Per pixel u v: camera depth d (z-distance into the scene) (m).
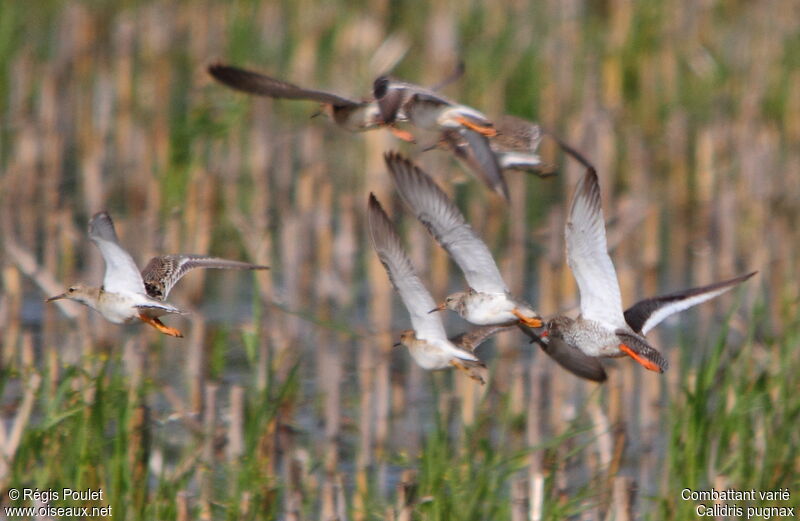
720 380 14.90
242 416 13.43
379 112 12.78
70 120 24.67
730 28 29.95
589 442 12.73
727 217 19.77
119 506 11.41
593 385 15.66
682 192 22.78
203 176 20.64
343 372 15.83
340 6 27.62
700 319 18.86
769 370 14.50
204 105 23.03
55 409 12.27
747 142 23.20
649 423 14.65
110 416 12.81
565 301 18.44
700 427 12.80
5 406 14.32
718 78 26.91
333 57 26.19
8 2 25.33
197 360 15.24
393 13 27.98
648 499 12.47
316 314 18.12
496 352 16.67
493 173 12.66
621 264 18.98
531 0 28.52
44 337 16.75
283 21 27.70
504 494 12.97
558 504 11.99
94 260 18.41
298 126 24.28
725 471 13.23
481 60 25.92
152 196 20.64
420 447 14.11
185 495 11.48
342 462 13.98
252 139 23.06
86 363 13.95
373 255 17.89
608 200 21.72
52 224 18.83
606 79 26.33
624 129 25.23
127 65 24.09
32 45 26.81
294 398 14.80
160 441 13.66
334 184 22.48
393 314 18.58
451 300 11.93
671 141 23.62
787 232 20.19
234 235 20.64
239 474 12.07
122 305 11.45
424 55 26.27
